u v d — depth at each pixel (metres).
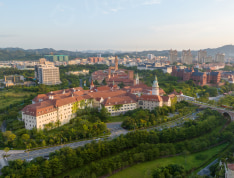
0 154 193.38
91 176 165.50
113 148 198.62
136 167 183.25
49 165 165.38
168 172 165.50
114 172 176.12
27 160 181.38
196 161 194.00
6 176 151.88
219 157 199.38
